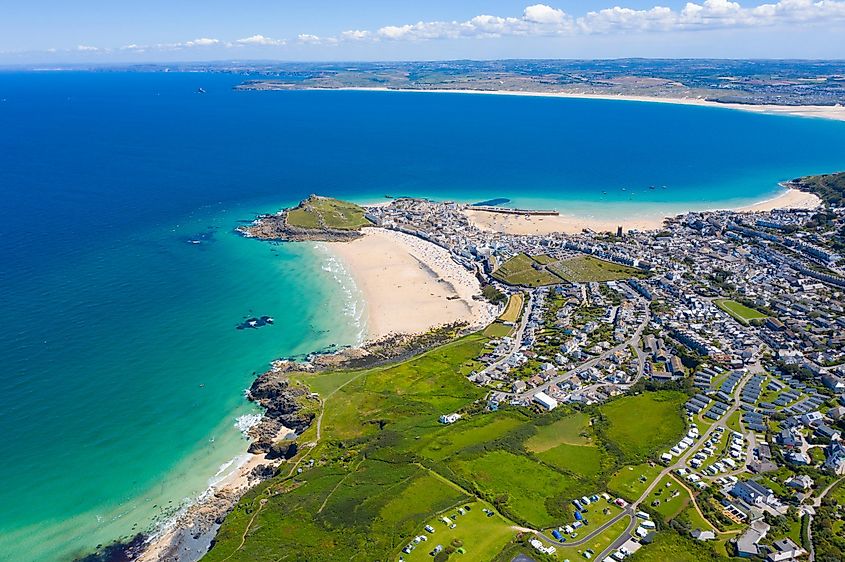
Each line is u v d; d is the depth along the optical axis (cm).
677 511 15638
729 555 14100
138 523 16938
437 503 16262
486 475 17325
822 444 17950
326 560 14462
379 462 18300
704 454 17788
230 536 15712
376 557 14438
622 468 17475
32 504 17350
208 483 18450
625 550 14288
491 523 15450
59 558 15800
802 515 15100
